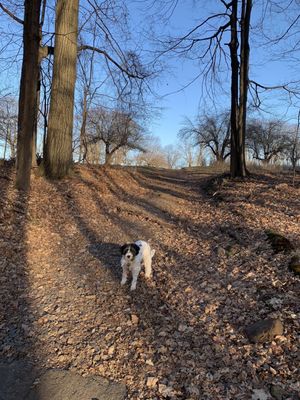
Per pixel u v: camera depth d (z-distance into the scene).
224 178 8.05
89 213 4.84
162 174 12.30
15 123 18.98
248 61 7.92
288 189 6.19
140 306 2.69
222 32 8.03
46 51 6.05
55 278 3.05
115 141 18.44
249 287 2.77
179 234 4.43
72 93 6.02
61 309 2.61
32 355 2.12
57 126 5.91
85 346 2.22
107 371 2.02
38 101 6.48
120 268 3.36
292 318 2.27
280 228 4.02
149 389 1.87
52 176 5.90
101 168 7.93
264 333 2.14
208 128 26.03
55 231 4.01
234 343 2.17
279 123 24.62
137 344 2.24
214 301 2.67
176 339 2.27
